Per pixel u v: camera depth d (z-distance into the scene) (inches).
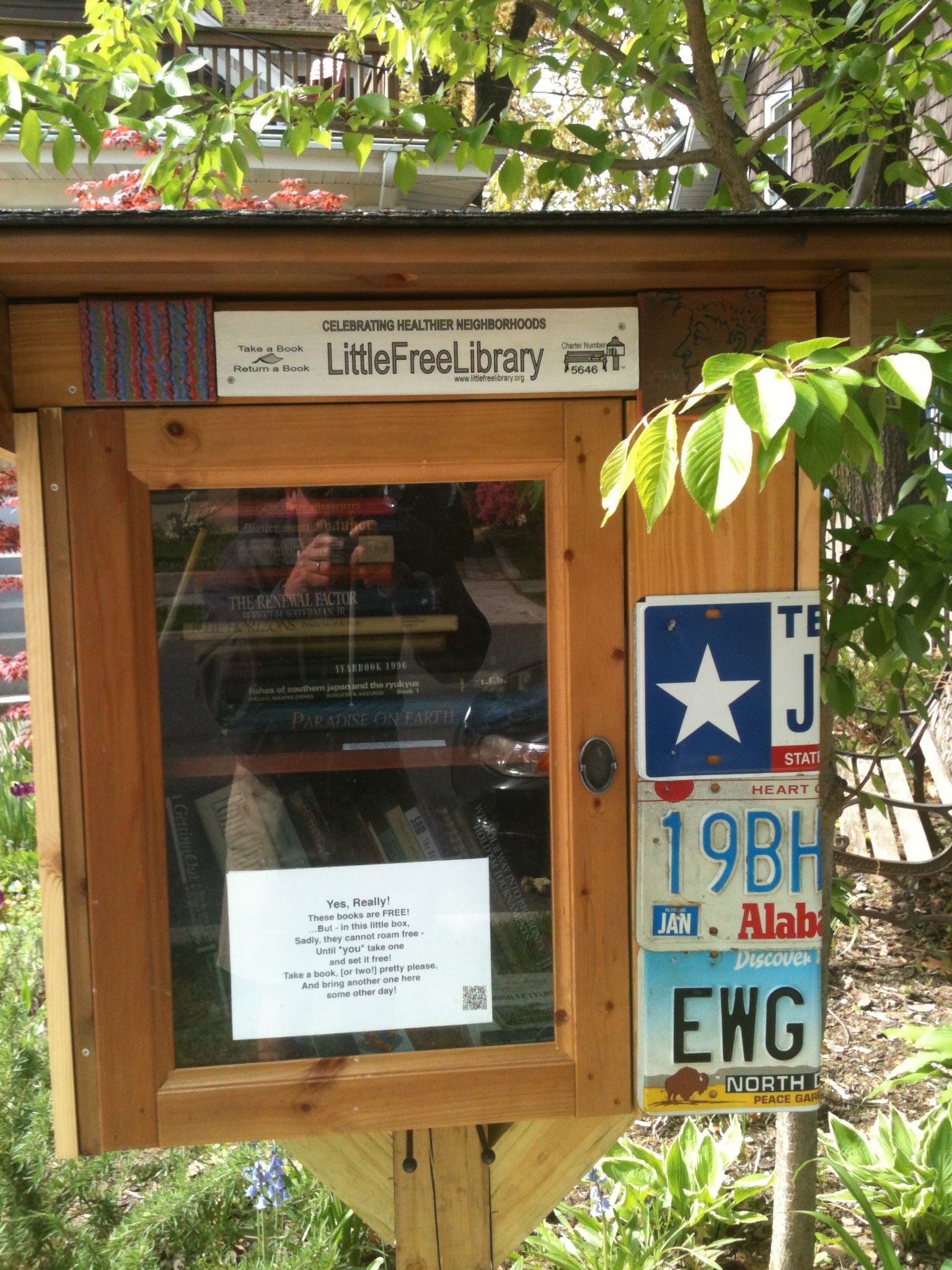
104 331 60.6
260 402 61.8
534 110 237.9
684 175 115.1
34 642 62.1
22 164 230.4
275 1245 97.3
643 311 62.9
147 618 63.1
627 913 66.2
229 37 269.1
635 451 49.8
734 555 64.7
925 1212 106.5
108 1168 93.5
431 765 67.5
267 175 241.8
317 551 65.4
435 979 67.6
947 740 177.6
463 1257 77.4
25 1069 92.3
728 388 59.5
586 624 64.5
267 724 66.2
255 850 66.4
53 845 62.9
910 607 74.8
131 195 158.9
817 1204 110.0
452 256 54.7
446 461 63.0
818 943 65.6
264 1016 66.5
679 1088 66.1
